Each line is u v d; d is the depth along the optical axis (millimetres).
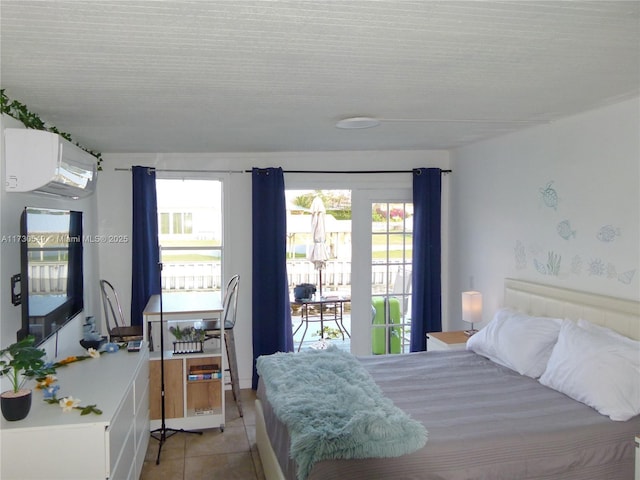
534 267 3871
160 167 4812
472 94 2709
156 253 4719
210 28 1694
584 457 2309
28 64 2059
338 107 2949
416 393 2922
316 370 3197
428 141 4516
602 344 2766
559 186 3570
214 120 3262
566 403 2723
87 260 4203
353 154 5137
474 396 2857
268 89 2502
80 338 3764
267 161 4996
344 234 8484
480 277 4672
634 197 2963
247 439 3844
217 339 4137
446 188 5324
